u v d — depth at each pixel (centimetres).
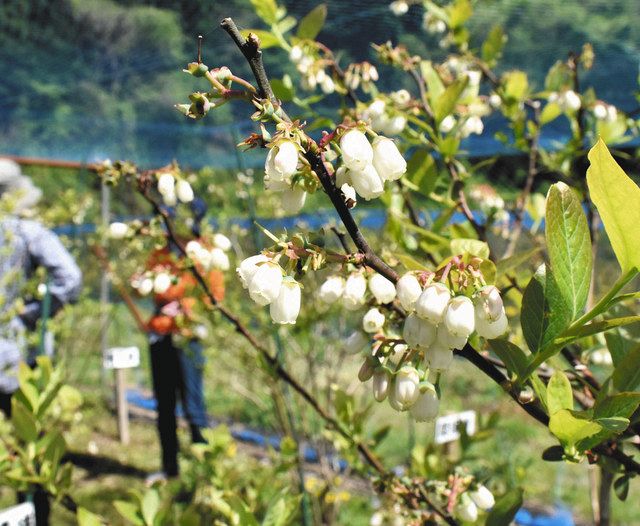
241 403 667
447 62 248
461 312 94
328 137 103
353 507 473
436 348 100
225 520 216
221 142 859
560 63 246
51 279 418
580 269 104
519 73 245
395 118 193
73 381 712
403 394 112
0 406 388
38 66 665
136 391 797
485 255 121
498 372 115
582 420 100
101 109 823
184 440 604
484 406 732
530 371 109
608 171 91
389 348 118
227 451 280
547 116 245
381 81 419
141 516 183
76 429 545
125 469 567
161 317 434
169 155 1045
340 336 473
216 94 99
